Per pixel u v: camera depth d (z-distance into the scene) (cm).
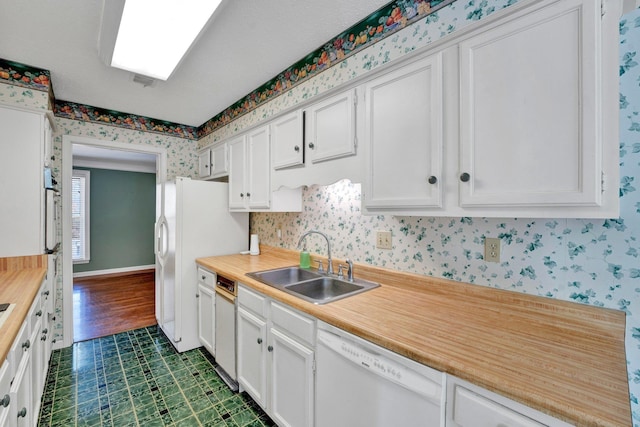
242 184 244
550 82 85
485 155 98
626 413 65
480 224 133
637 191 95
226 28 171
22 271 195
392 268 168
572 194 81
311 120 172
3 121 198
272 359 162
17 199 203
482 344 97
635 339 96
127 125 308
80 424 170
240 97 271
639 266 95
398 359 98
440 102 110
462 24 130
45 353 196
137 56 178
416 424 94
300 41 187
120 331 299
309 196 228
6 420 99
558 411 67
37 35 173
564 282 110
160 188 294
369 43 166
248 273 200
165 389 203
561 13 83
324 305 135
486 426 78
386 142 128
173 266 257
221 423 172
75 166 522
